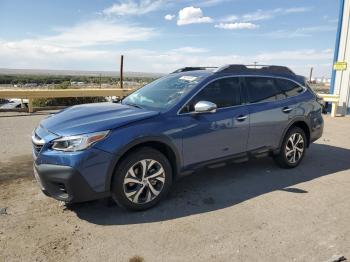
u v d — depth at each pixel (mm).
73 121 4129
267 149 5605
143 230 3758
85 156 3732
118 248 3398
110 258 3229
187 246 3449
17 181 5246
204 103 4438
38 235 3621
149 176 4219
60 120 4238
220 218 4070
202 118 4660
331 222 4020
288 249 3418
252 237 3641
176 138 4387
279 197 4762
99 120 4082
